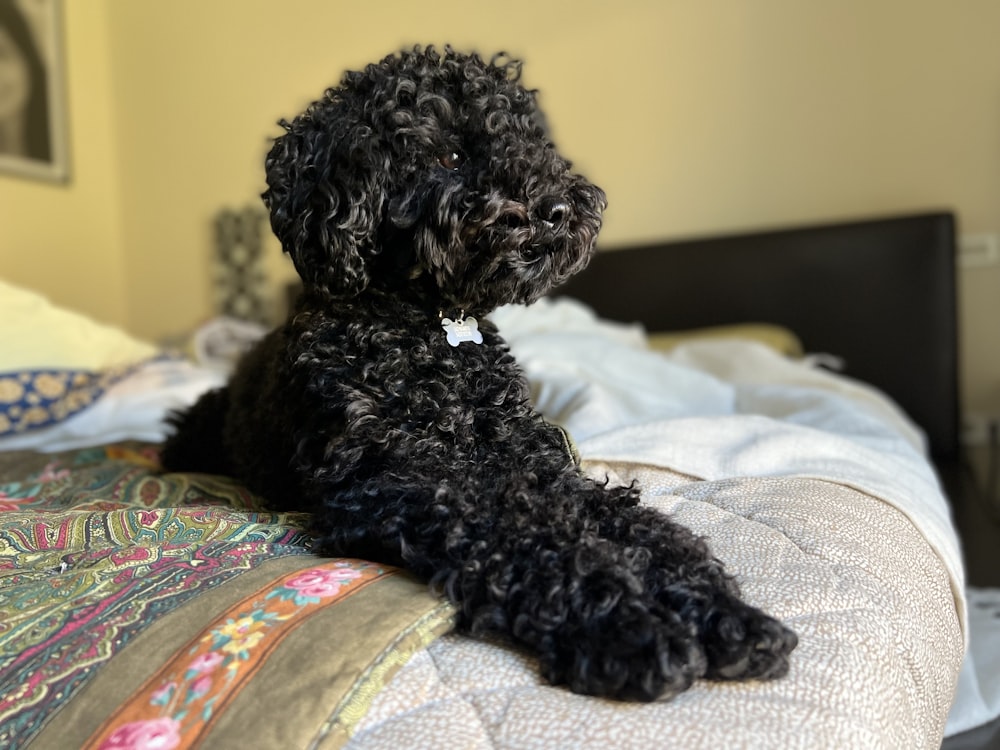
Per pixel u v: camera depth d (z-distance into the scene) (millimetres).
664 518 870
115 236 4031
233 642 687
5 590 869
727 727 608
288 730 593
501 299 1062
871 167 2828
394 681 675
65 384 2066
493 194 990
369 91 1076
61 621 763
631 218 3170
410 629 702
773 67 2924
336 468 936
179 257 3947
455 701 661
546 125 1407
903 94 2766
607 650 656
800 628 763
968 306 2762
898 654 793
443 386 1017
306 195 1047
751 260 2900
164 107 3891
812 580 848
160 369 2275
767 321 2891
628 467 1272
